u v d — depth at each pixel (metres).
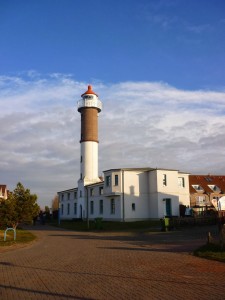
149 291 8.64
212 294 8.21
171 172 46.75
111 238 26.39
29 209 33.91
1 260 15.30
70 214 64.25
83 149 56.09
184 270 11.41
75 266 12.95
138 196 47.00
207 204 50.69
